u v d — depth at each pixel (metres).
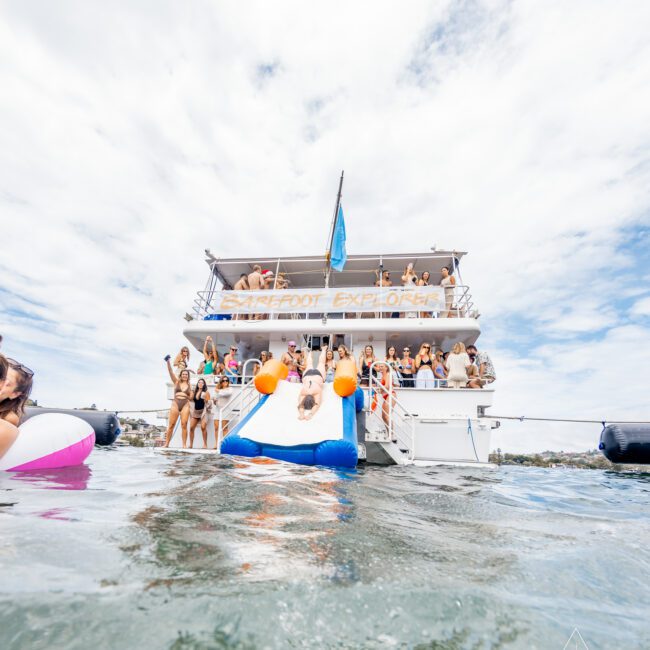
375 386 9.23
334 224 12.06
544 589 1.66
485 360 10.69
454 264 12.37
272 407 7.32
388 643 1.18
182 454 6.06
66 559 1.57
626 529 2.88
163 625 1.16
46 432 3.92
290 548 1.88
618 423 7.36
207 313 11.72
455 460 8.29
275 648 1.10
